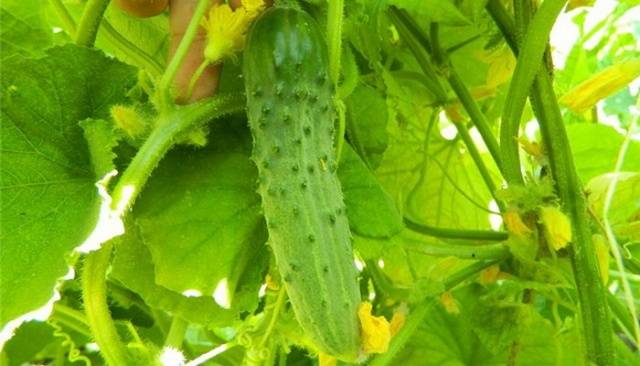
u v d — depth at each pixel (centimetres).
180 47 31
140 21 40
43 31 40
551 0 34
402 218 40
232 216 34
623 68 36
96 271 32
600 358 36
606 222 36
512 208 38
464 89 44
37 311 27
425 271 46
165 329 48
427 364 46
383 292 42
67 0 39
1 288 27
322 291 28
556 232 36
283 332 36
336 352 28
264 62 30
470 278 42
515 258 40
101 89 32
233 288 34
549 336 44
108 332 32
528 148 37
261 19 31
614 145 52
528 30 35
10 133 30
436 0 35
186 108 32
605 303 36
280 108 29
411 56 47
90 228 27
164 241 33
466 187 54
